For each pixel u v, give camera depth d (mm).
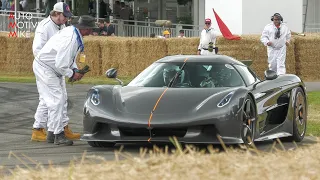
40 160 20453
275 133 24547
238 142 21391
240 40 56531
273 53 49438
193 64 24203
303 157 13797
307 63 58469
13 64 61906
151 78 23953
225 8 65562
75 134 25766
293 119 25234
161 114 21484
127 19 70250
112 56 59750
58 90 24688
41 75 24625
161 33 69812
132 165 12953
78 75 24609
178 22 71312
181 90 22672
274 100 24375
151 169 12438
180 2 71125
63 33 24203
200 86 23312
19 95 41500
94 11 70062
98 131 22422
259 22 65312
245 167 12031
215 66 24062
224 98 21766
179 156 13523
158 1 71250
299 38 58031
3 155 21797
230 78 23594
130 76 59156
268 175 11492
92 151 22578
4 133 28016
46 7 69062
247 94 22172
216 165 12281
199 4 70375
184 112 21438
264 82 24781
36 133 25609
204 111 21391
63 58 24047
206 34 49344
